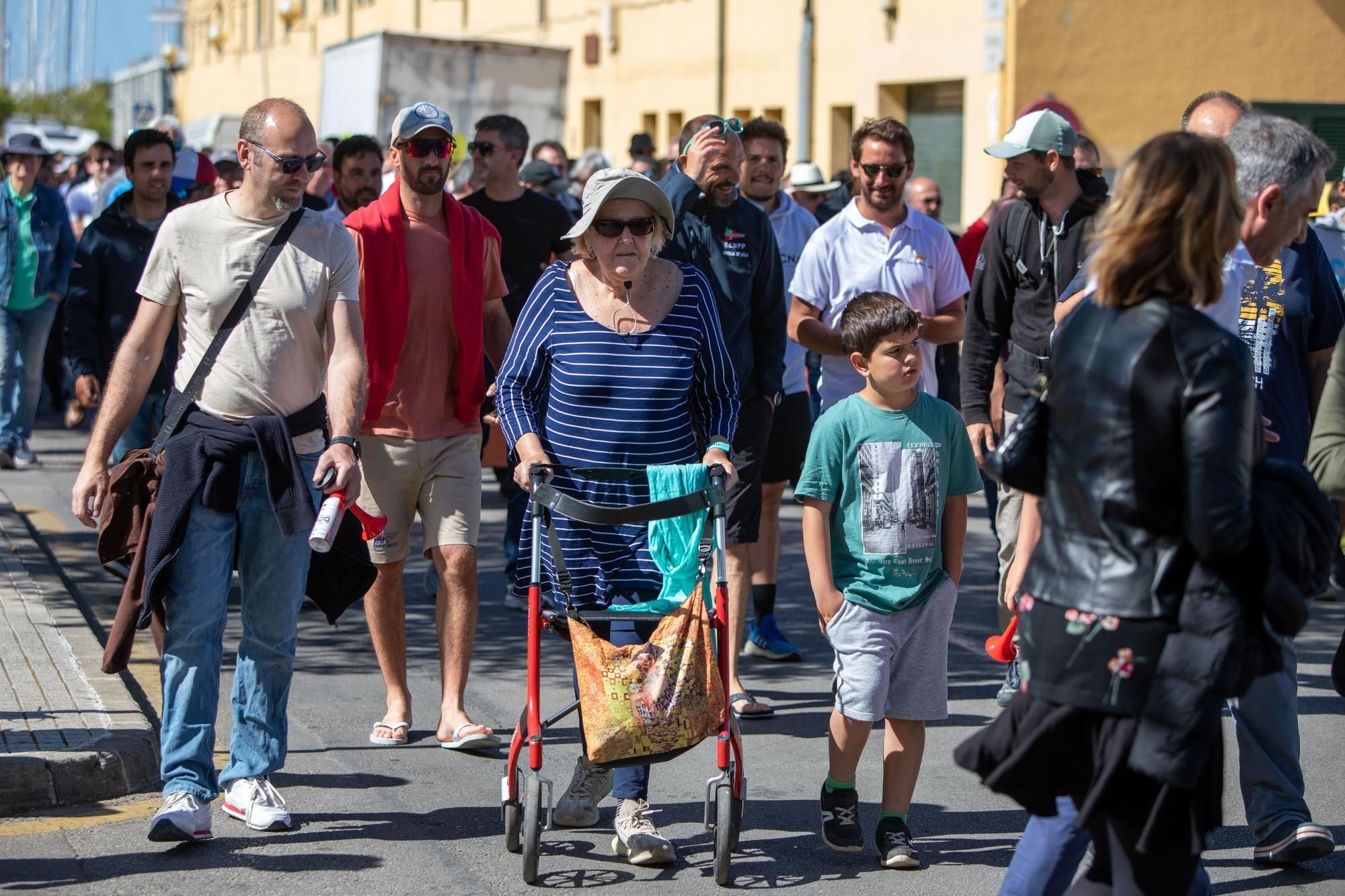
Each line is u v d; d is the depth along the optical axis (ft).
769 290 34.96
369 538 27.30
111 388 26.22
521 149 47.14
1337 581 47.70
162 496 25.70
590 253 27.20
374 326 31.89
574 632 24.57
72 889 24.25
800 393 39.06
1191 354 16.93
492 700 36.27
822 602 26.13
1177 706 16.89
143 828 26.91
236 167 75.66
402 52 121.80
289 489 25.91
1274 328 26.78
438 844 26.68
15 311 64.64
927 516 25.96
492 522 59.47
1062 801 19.44
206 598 25.98
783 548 55.67
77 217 101.96
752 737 33.81
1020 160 33.94
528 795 24.81
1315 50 106.83
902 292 37.19
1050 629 17.65
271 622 26.78
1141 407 17.02
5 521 52.31
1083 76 104.63
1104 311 17.72
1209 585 17.04
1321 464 22.82
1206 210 17.21
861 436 26.05
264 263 26.09
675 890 24.94
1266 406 26.78
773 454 39.06
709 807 25.31
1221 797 17.63
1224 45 105.91
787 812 28.99
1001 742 18.13
